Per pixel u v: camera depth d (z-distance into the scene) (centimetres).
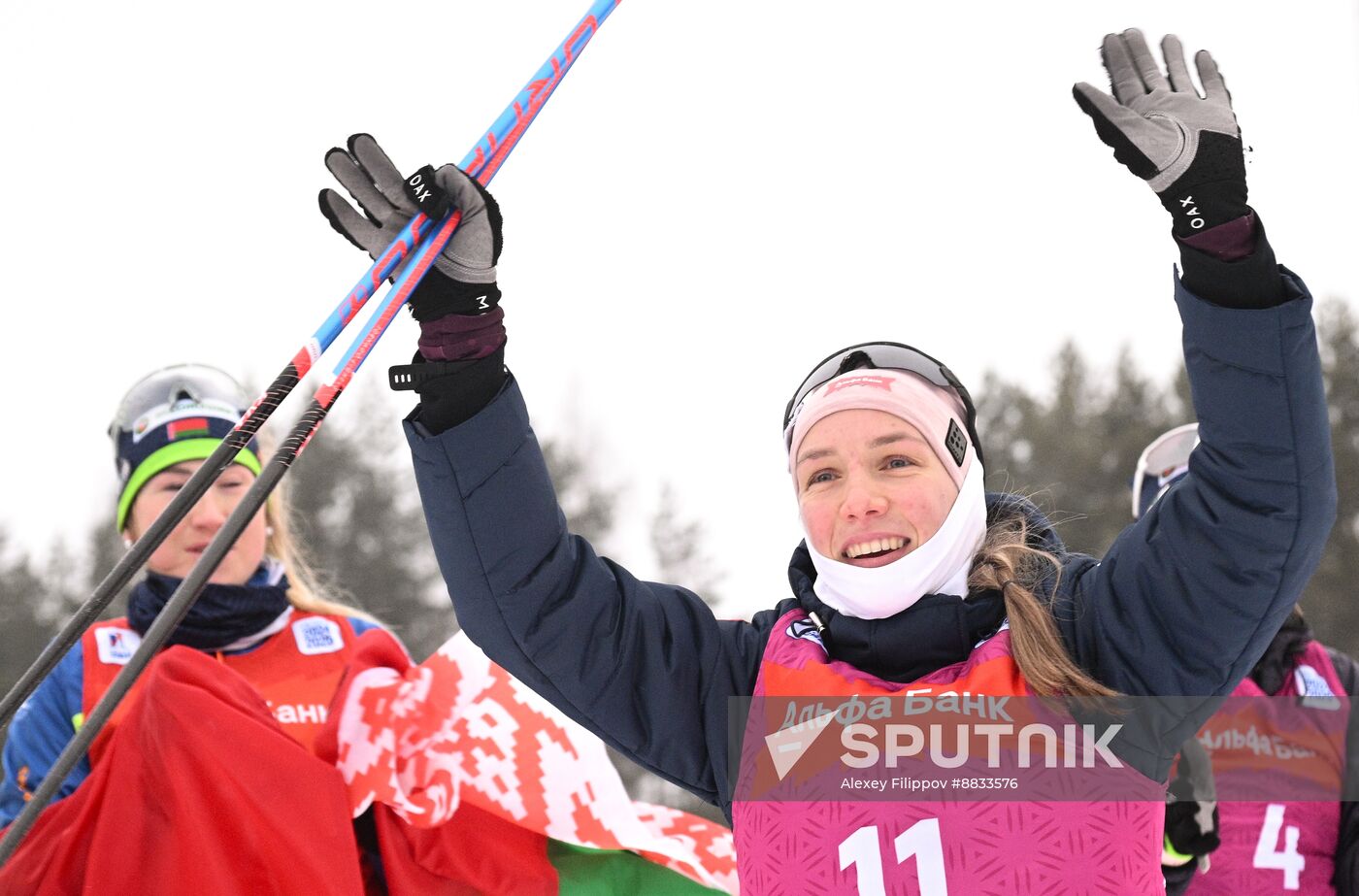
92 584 7075
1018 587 771
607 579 818
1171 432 1477
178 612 720
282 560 1323
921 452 792
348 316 763
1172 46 734
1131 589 745
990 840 703
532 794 1157
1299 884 1179
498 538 787
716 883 1178
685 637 832
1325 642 6116
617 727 824
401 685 1170
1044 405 7750
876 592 777
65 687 1185
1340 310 7481
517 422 791
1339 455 6925
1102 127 711
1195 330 703
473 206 772
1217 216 696
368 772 1112
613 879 1178
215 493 1241
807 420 815
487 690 1190
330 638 1278
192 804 1034
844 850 716
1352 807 1187
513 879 1150
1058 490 7319
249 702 1091
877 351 838
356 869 1054
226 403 1296
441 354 789
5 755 1184
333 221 787
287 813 1046
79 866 1048
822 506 795
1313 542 702
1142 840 714
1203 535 712
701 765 829
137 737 1052
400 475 7169
